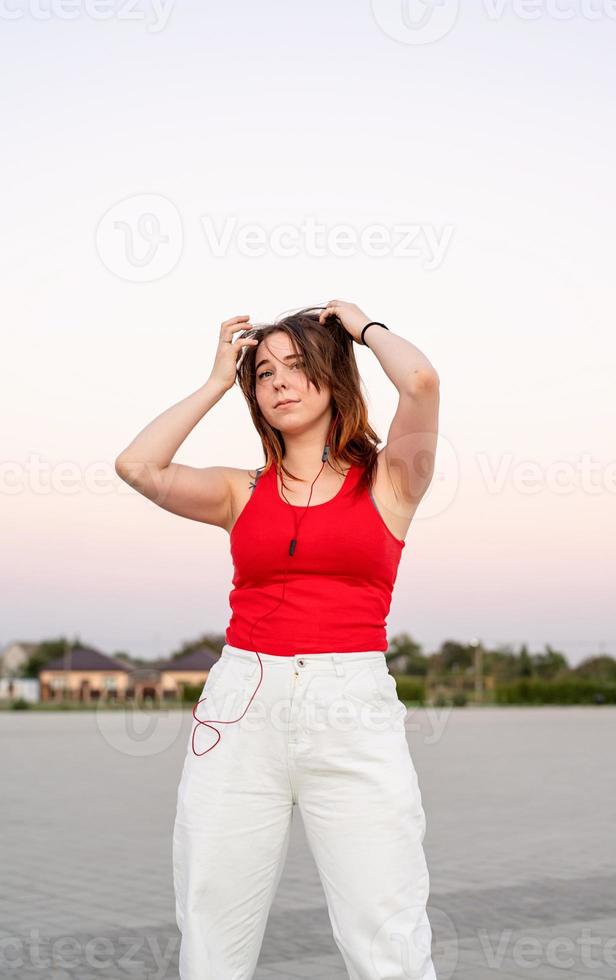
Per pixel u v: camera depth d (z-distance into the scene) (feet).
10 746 51.34
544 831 23.47
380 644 7.55
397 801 7.13
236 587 7.85
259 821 7.30
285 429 7.70
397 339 7.65
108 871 18.78
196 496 7.95
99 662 128.98
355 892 7.07
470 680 94.17
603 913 15.46
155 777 35.91
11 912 15.62
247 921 7.38
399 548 7.80
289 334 7.75
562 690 94.73
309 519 7.45
